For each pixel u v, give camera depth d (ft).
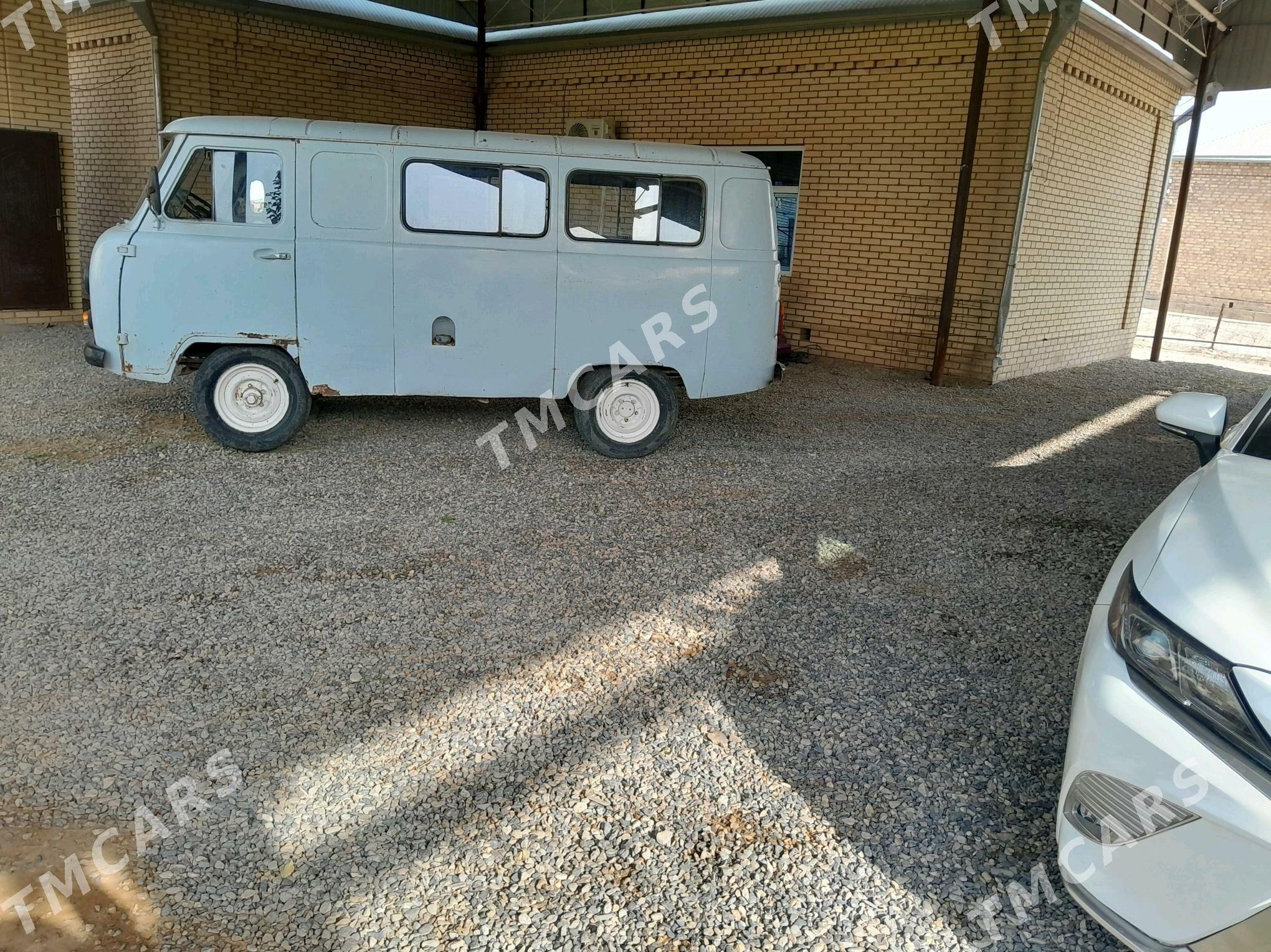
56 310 40.60
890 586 16.20
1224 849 6.93
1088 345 45.73
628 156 22.30
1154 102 44.52
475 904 8.58
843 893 8.87
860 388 35.19
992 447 26.78
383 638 13.58
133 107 42.63
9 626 13.43
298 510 18.80
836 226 40.32
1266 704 6.98
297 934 8.18
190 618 13.93
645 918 8.48
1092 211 41.88
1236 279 80.94
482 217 22.07
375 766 10.55
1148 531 9.70
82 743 10.75
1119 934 7.60
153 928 8.18
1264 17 42.52
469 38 49.08
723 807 10.07
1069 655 13.78
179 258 21.12
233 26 41.78
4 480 19.72
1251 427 11.19
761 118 41.39
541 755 10.88
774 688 12.60
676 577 16.30
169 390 28.32
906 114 37.47
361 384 22.30
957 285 37.55
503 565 16.51
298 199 21.36
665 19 42.75
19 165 38.58
